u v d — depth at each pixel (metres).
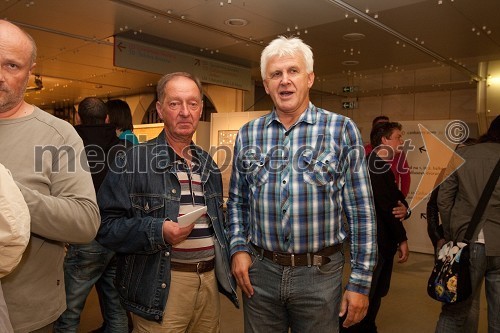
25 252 1.32
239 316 3.61
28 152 1.32
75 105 14.52
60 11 5.23
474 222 2.27
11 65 1.26
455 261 2.26
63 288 1.48
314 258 1.64
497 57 7.41
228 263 1.85
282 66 1.64
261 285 1.72
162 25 5.67
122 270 1.74
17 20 5.59
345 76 9.57
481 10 5.05
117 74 9.43
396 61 7.89
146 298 1.65
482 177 2.28
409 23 5.60
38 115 1.39
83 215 1.36
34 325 1.34
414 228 6.37
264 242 1.71
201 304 1.79
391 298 4.19
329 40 6.39
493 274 2.26
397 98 10.05
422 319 3.64
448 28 5.79
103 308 2.86
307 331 1.69
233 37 6.15
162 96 1.78
